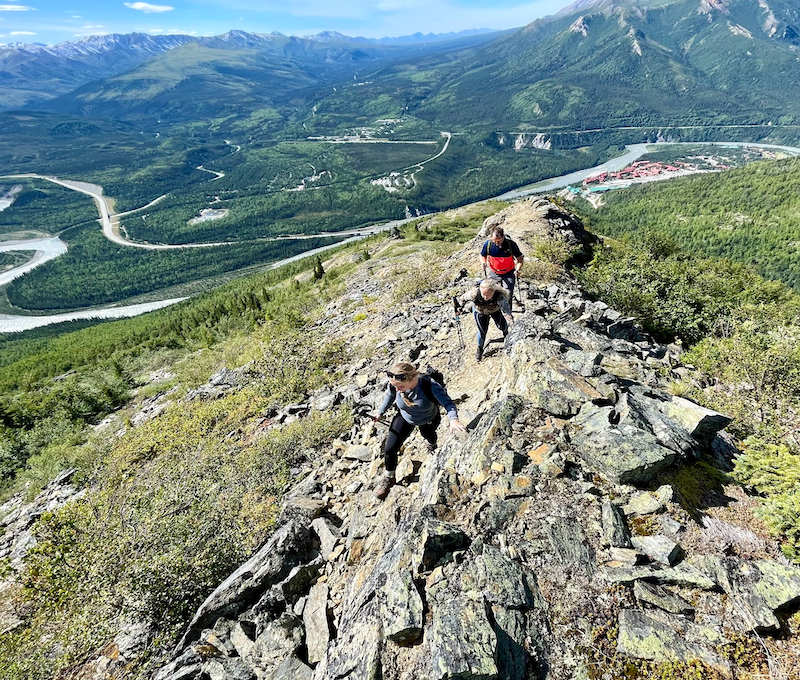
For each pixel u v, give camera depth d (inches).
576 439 256.1
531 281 761.0
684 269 1137.4
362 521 301.0
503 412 277.4
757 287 1373.0
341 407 536.1
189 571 341.1
